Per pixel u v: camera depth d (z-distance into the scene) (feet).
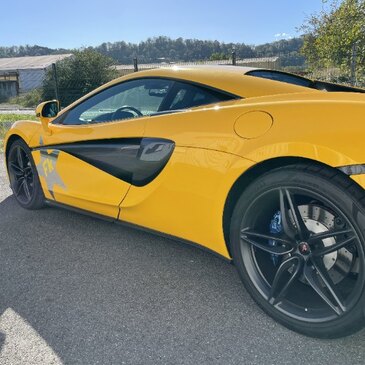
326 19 53.78
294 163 6.57
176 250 10.25
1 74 161.79
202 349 6.59
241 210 7.05
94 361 6.38
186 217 8.00
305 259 6.71
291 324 6.80
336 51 46.39
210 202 7.47
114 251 10.25
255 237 7.11
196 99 8.32
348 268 6.37
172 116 8.26
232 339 6.81
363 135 5.81
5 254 10.21
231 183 7.07
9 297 8.27
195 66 9.37
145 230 9.23
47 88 84.99
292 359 6.29
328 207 6.26
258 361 6.29
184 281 8.73
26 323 7.38
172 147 7.97
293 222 6.73
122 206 9.29
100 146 9.59
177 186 7.97
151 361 6.36
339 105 6.33
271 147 6.52
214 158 7.29
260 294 7.16
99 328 7.20
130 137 8.89
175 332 7.04
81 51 83.05
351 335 6.75
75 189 10.62
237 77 8.27
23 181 13.00
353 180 5.86
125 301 8.02
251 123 6.98
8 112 82.23
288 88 7.84
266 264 7.34
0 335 7.06
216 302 7.90
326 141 6.05
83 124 10.45
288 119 6.59
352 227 5.89
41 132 11.60
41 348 6.70
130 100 9.48
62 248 10.47
